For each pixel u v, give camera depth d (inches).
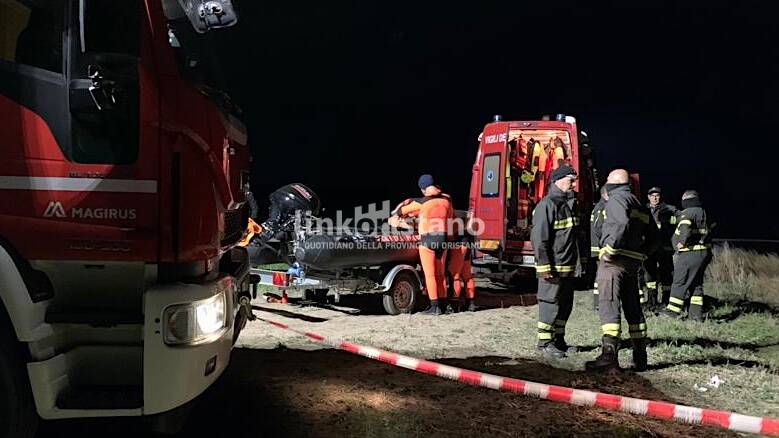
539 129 422.6
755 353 254.4
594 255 284.5
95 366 118.4
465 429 163.0
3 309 111.7
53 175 112.2
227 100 146.3
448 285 347.9
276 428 157.8
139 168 113.0
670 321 312.5
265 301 357.7
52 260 113.7
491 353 246.7
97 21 114.6
